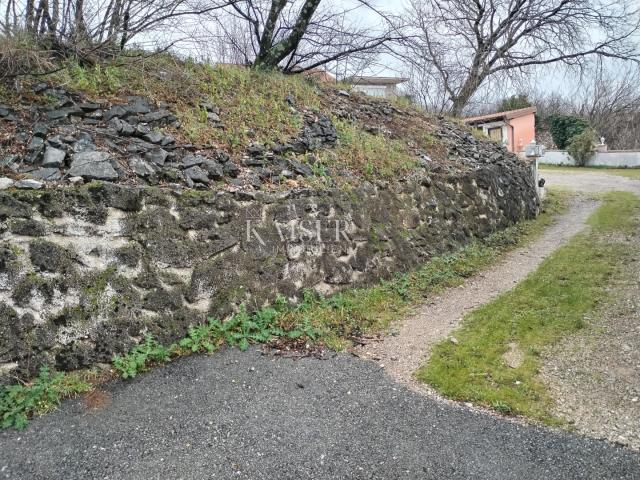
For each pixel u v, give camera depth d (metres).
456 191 8.51
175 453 2.90
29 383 3.30
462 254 7.62
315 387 3.68
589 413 3.42
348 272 5.70
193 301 4.20
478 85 18.41
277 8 9.53
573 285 6.21
